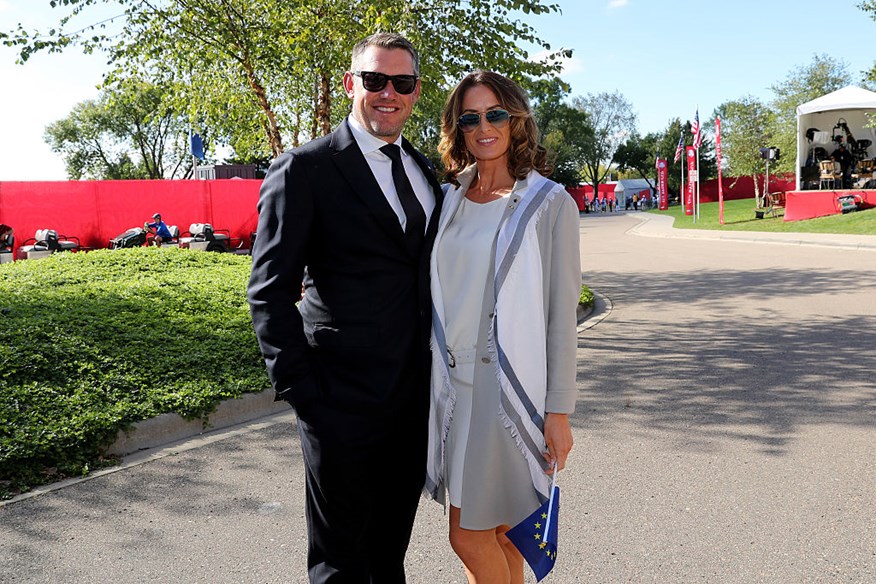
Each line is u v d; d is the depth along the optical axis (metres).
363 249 2.31
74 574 3.18
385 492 2.51
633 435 4.95
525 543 2.26
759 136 42.09
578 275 2.34
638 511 3.74
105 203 19.31
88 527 3.65
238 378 5.77
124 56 9.72
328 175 2.30
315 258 2.35
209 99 10.75
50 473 4.31
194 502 3.95
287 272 2.26
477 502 2.29
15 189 18.31
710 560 3.21
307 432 2.36
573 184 70.88
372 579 2.63
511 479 2.29
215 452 4.75
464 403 2.36
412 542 3.49
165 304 8.05
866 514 3.60
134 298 8.24
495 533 2.46
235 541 3.49
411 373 2.38
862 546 3.28
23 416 4.62
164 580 3.13
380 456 2.39
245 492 4.09
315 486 2.42
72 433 4.49
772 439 4.77
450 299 2.37
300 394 2.24
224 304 8.42
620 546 3.37
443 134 2.62
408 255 2.38
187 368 5.80
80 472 4.37
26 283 9.15
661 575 3.10
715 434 4.91
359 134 2.40
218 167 26.95
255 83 9.77
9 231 16.56
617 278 14.58
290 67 9.70
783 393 5.85
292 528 3.63
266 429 5.23
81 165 54.62
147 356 5.95
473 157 2.63
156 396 5.18
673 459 4.47
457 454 2.37
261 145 12.53
